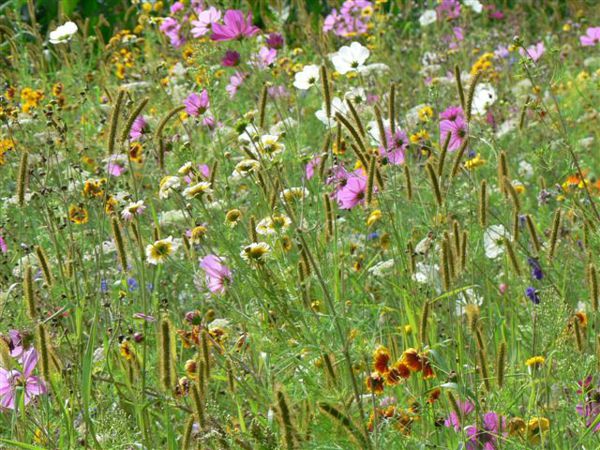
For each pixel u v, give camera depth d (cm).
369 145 512
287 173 578
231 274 442
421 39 1030
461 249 392
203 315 474
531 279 474
